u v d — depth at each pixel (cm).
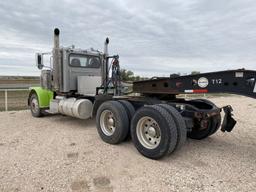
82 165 320
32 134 488
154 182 273
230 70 320
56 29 579
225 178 284
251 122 645
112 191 252
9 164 320
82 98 581
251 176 290
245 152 381
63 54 588
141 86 438
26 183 266
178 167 317
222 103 1129
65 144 418
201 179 281
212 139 463
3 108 929
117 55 557
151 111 340
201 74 349
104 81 623
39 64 623
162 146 327
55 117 699
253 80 302
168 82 392
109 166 318
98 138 461
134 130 370
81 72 630
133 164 327
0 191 247
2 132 504
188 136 467
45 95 684
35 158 344
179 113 347
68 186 261
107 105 422
